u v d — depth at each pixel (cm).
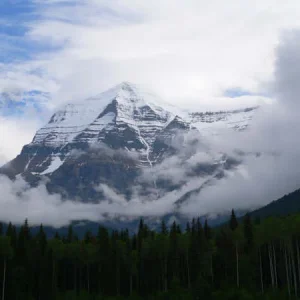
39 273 19662
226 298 17350
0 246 18600
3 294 18362
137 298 19600
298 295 18375
